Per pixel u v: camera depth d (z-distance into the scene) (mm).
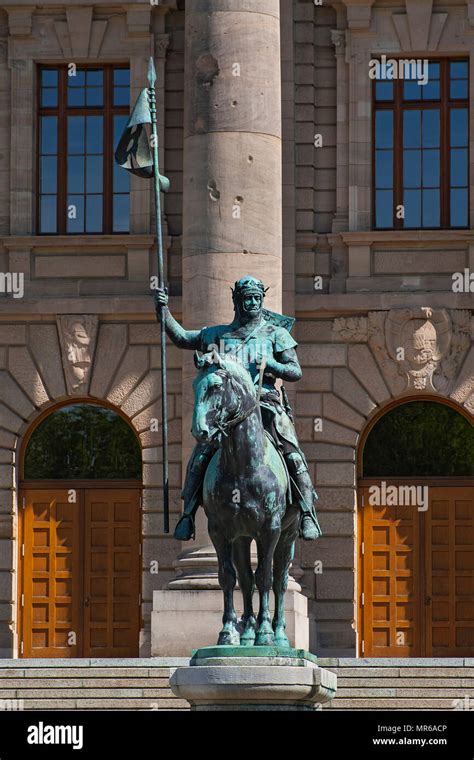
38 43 46188
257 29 40125
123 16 46156
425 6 45656
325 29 46219
